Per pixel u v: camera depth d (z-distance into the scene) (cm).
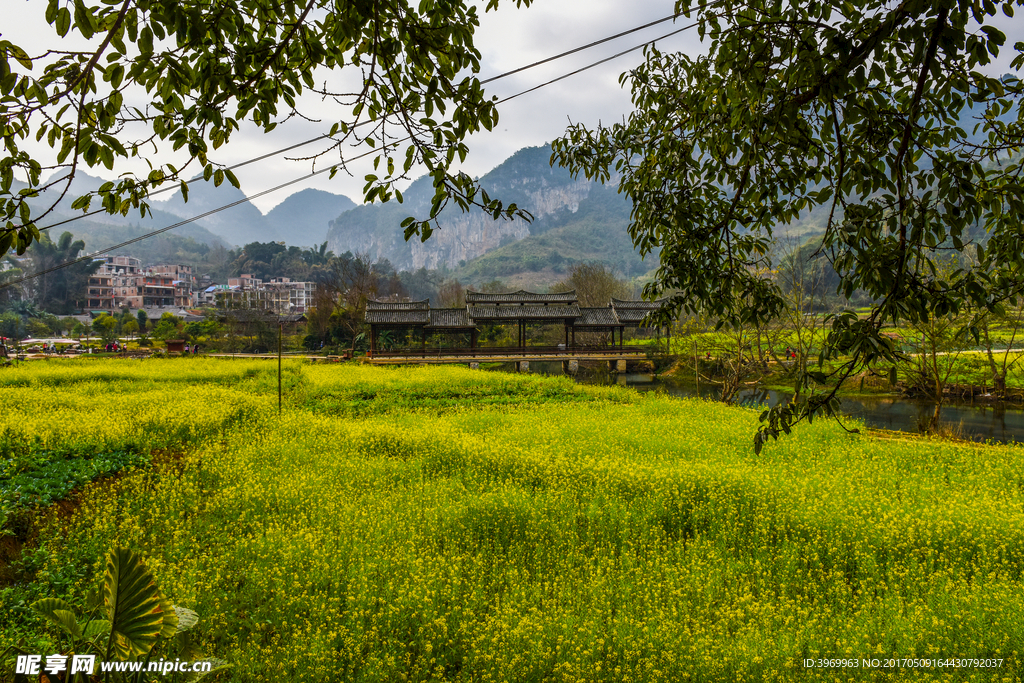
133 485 928
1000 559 666
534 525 755
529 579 634
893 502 848
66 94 228
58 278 8650
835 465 1093
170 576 598
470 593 588
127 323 6581
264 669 479
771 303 434
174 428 1324
